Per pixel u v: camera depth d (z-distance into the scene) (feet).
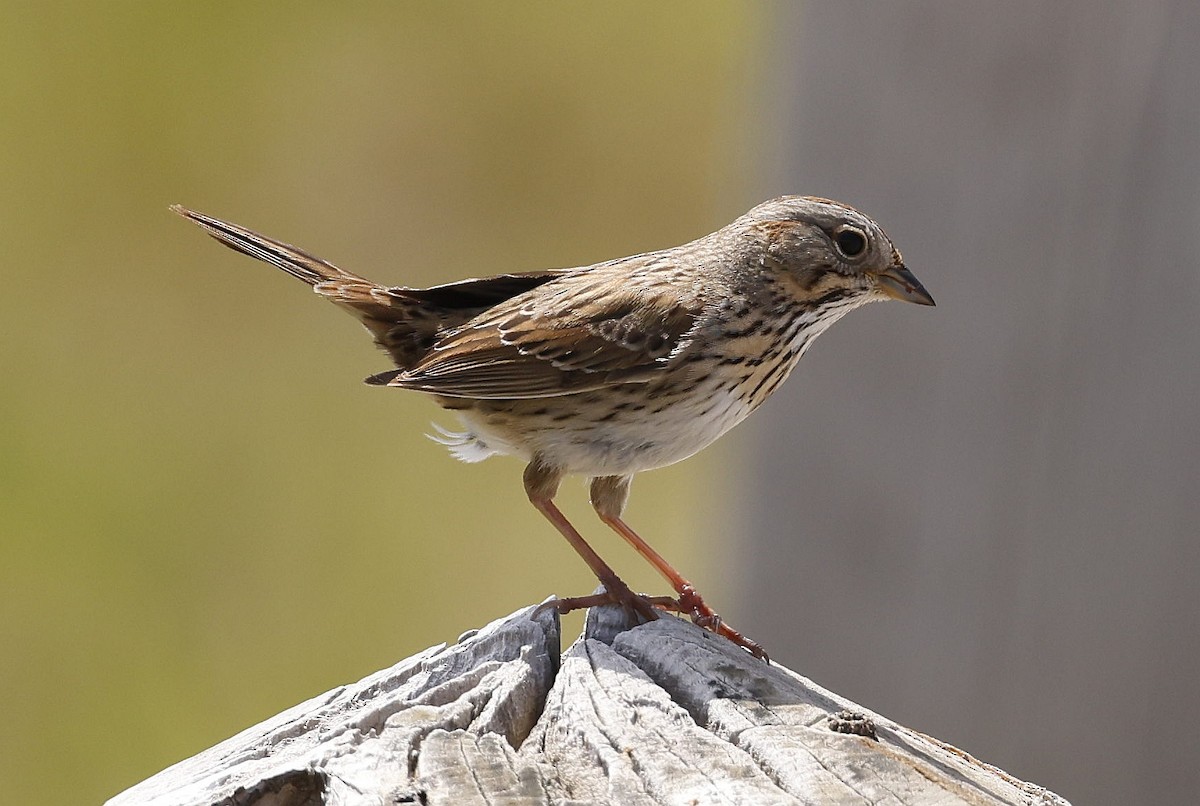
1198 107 28.66
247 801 19.66
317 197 72.13
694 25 77.61
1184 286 28.99
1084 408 29.89
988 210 30.25
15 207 71.61
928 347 31.17
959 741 31.55
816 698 22.66
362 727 21.31
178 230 71.87
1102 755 30.58
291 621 57.52
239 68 76.79
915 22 30.68
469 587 59.36
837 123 32.14
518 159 73.46
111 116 75.05
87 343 66.90
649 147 73.67
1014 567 30.76
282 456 63.05
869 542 32.17
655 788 19.53
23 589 58.34
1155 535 29.66
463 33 77.46
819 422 32.55
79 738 53.88
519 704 22.41
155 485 61.98
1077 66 29.25
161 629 57.11
